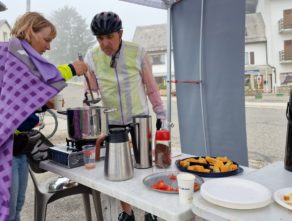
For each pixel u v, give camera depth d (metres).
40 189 1.64
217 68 2.64
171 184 1.13
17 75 1.15
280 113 7.83
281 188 0.99
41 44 1.32
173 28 2.91
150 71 1.92
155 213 0.95
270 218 0.77
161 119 1.81
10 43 1.21
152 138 1.41
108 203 1.45
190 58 2.84
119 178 1.18
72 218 2.45
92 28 1.61
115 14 1.63
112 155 1.18
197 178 1.14
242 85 2.50
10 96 1.13
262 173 1.17
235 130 2.62
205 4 2.62
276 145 4.87
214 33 2.60
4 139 1.10
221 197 0.88
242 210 0.82
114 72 1.84
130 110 1.88
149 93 1.93
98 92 1.96
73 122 1.45
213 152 2.79
